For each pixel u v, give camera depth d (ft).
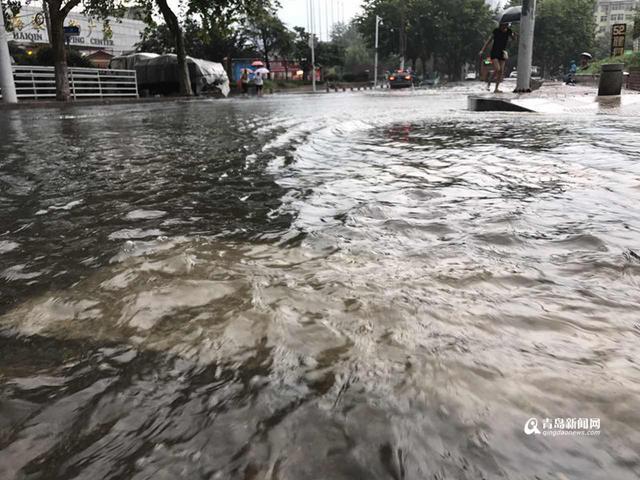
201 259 6.43
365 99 64.08
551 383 3.66
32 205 9.59
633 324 4.59
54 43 65.26
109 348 4.33
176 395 3.64
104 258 6.55
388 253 6.63
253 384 3.73
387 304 5.02
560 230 7.53
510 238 7.16
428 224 7.94
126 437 3.23
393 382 3.69
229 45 170.81
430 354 4.07
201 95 106.52
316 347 4.22
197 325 4.66
